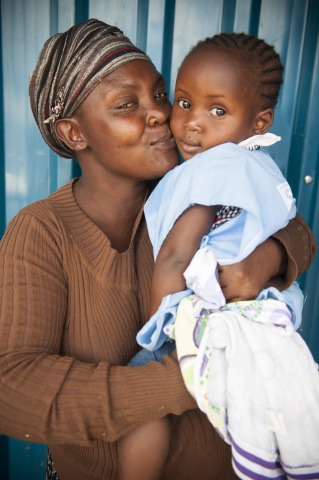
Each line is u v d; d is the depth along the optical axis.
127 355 1.21
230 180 1.00
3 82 1.77
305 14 1.75
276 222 1.03
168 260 1.04
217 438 1.18
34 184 1.88
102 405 0.94
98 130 1.18
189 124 1.12
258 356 0.93
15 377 0.95
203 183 1.01
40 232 1.10
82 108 1.18
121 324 1.19
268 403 0.90
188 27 1.76
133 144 1.17
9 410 0.94
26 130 1.82
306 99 1.85
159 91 1.23
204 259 0.99
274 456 0.90
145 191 1.34
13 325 0.99
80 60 1.15
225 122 1.10
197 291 1.00
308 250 1.26
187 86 1.11
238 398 0.90
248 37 1.14
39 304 1.03
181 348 0.97
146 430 1.01
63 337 1.14
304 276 2.05
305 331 2.09
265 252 1.07
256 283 1.03
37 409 0.93
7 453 2.07
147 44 1.77
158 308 1.05
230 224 1.05
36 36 1.73
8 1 1.69
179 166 1.13
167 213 1.07
